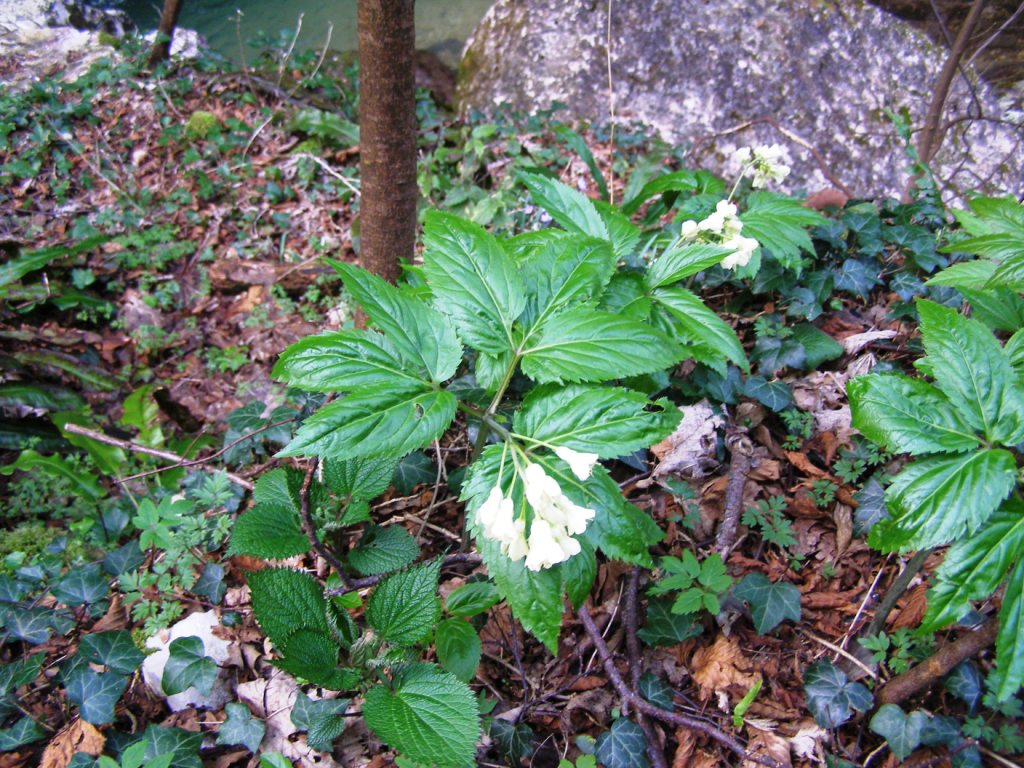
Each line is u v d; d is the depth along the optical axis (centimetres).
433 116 618
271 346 458
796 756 212
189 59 666
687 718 216
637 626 243
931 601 157
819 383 309
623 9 588
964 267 244
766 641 241
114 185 539
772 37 562
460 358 180
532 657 241
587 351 178
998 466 155
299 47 763
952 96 567
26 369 438
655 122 572
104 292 494
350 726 226
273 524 222
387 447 163
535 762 218
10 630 257
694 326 224
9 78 652
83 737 226
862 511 266
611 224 273
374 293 177
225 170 550
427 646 237
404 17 282
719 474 286
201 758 226
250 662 246
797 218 296
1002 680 146
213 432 420
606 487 179
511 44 626
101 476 397
